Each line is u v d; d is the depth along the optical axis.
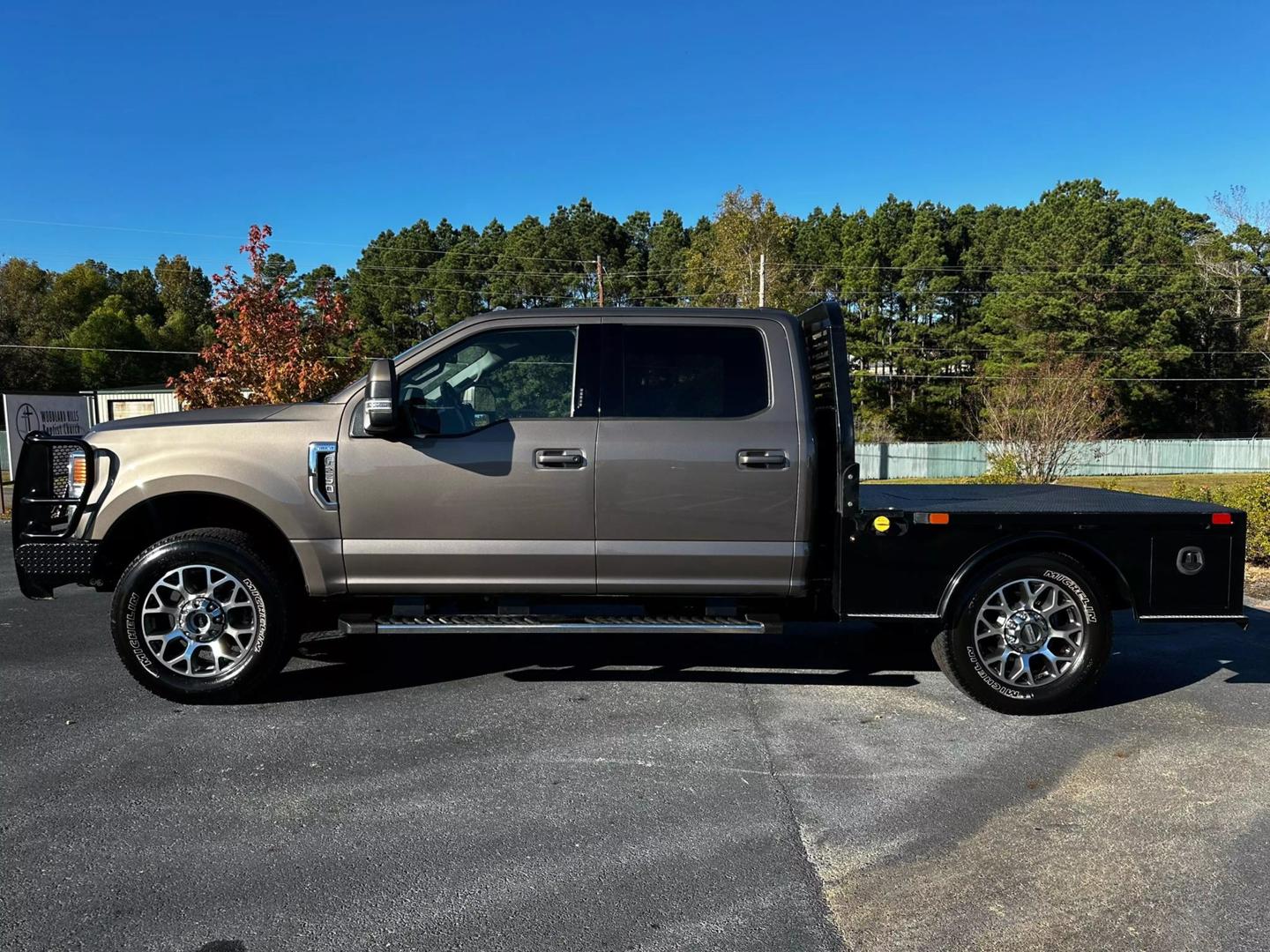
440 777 3.96
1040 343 52.12
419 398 4.82
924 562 4.79
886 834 3.47
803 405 4.84
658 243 76.44
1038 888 3.08
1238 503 9.65
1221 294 56.34
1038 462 29.30
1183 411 57.75
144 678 4.75
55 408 16.48
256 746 4.31
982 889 3.06
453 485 4.70
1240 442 46.00
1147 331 52.78
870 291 60.44
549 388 4.84
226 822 3.52
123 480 4.68
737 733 4.55
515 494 4.71
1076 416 30.31
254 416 4.84
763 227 57.22
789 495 4.77
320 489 4.71
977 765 4.15
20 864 3.19
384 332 66.38
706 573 4.80
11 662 5.73
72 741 4.35
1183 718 4.83
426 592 4.82
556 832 3.46
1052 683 4.83
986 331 59.03
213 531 4.80
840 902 2.98
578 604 4.97
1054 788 3.90
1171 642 6.52
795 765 4.14
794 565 4.82
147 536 5.05
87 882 3.06
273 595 4.75
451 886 3.06
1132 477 40.62
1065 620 4.89
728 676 5.53
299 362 15.88
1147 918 2.89
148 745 4.31
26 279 60.69
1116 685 5.43
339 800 3.72
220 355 16.11
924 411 58.97
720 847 3.35
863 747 4.37
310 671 5.56
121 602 4.68
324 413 4.79
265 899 2.96
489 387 4.85
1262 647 6.36
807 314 5.20
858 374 60.44
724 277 56.78
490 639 6.38
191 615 4.77
